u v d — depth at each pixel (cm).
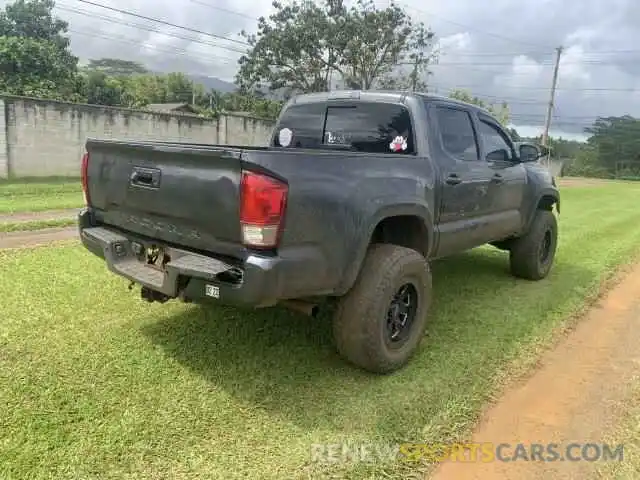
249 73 2669
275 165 281
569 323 481
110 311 437
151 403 307
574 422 319
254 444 277
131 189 341
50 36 3103
